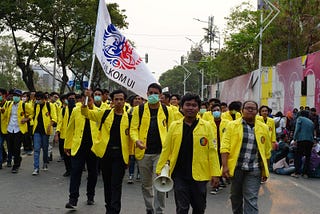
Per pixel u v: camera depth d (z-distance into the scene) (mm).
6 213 7090
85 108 6797
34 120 11125
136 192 9227
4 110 11344
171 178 5562
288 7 25953
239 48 28797
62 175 10953
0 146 11648
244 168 6066
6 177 10430
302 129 12188
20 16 25516
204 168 5488
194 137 5469
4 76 65438
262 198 9156
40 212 7203
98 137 6805
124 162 6672
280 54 28547
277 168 12906
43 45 32156
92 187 7816
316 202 8891
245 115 6172
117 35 8094
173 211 7598
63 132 11375
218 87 42938
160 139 6852
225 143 6160
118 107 6746
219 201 8680
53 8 25781
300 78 20594
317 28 25969
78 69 44688
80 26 29422
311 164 12266
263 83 27609
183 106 5527
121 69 8164
